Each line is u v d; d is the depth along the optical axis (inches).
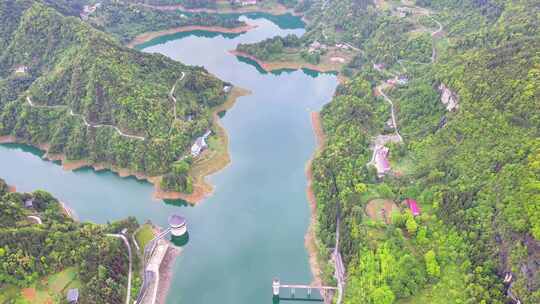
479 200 5383.9
